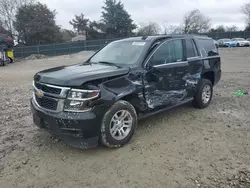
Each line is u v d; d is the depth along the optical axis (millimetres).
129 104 3742
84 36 52969
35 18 46031
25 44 46781
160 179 2949
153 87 4160
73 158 3465
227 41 37250
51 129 3430
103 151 3639
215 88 7848
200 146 3752
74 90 3227
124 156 3494
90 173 3105
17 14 45781
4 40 25469
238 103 6000
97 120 3326
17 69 17938
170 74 4461
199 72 5254
